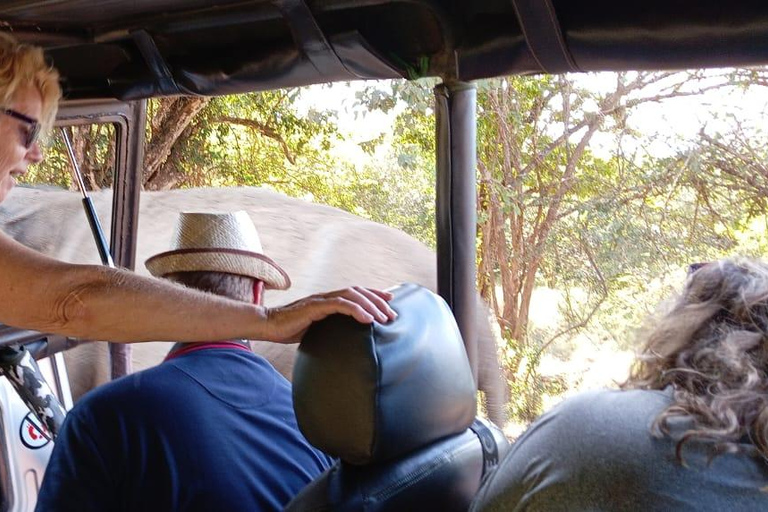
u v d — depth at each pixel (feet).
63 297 5.49
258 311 5.33
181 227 6.48
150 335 5.48
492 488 3.68
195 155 25.09
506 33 6.10
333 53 6.74
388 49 6.81
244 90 7.65
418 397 4.50
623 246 16.02
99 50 8.44
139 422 5.52
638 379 3.76
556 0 5.62
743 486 3.19
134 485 5.49
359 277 10.76
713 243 15.23
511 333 17.01
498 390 8.84
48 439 7.99
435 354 4.69
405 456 4.59
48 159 9.33
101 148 9.32
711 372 3.48
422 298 4.94
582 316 16.44
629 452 3.33
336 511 4.29
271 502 5.58
